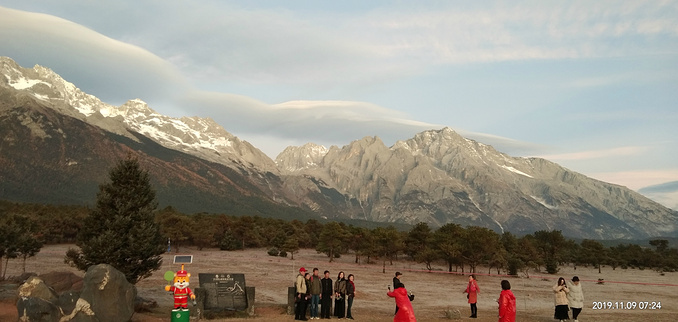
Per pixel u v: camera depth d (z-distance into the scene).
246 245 132.00
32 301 16.27
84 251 25.09
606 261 116.06
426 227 103.38
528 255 101.06
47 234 95.31
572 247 133.50
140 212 26.11
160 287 36.28
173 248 112.19
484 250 74.19
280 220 162.50
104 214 26.20
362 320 23.08
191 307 22.78
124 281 18.52
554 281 67.81
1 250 34.34
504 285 16.55
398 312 16.36
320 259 96.62
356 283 50.47
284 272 59.84
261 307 25.56
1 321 17.56
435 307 31.38
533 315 27.06
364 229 105.69
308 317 23.48
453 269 86.88
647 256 125.38
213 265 66.00
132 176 26.69
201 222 120.94
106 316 17.70
